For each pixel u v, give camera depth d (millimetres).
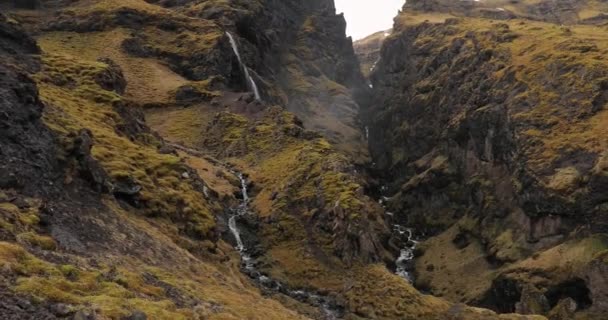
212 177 83875
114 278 26375
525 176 109000
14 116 36094
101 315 20344
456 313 64438
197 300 30219
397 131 191125
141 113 77688
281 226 74500
